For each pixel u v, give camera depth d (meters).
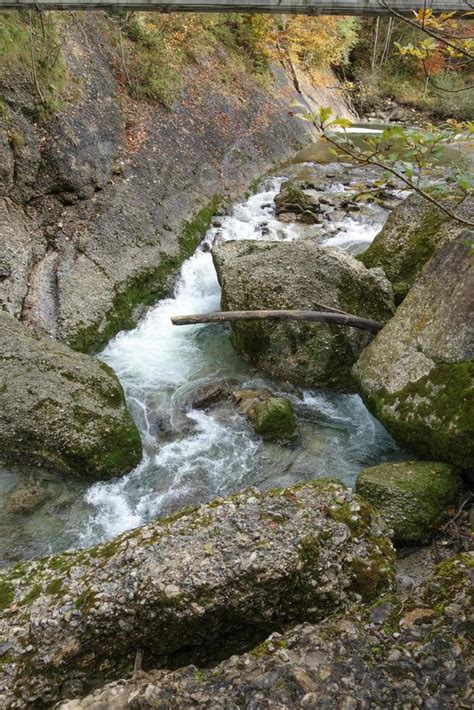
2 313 5.94
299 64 19.69
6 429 4.80
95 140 8.48
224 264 6.71
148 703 2.28
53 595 3.12
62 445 4.79
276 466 5.20
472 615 2.52
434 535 4.21
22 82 7.57
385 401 5.18
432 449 4.71
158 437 5.58
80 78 8.80
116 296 7.44
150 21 11.82
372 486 4.36
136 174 9.04
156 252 8.43
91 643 2.86
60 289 6.92
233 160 12.21
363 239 9.47
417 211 6.91
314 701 2.23
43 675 2.76
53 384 5.05
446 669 2.32
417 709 2.18
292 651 2.49
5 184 7.14
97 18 10.08
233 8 6.49
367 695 2.24
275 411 5.45
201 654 3.01
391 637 2.50
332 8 6.26
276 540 3.21
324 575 3.11
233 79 14.43
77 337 6.68
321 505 3.53
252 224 10.35
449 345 4.80
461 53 2.48
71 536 4.42
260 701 2.25
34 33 8.10
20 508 4.62
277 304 6.36
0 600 3.22
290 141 15.65
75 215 7.81
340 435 5.59
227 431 5.63
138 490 4.92
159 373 6.58
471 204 6.55
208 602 2.88
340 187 12.35
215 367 6.70
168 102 10.90
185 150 10.66
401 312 5.55
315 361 6.16
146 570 3.05
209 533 3.29
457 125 2.59
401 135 2.29
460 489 4.48
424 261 6.67
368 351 5.69
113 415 5.15
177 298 8.41
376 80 23.16
